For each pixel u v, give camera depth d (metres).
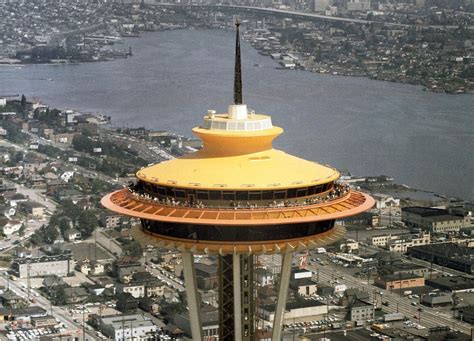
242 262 164.00
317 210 156.62
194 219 153.12
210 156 161.62
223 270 166.50
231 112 164.25
